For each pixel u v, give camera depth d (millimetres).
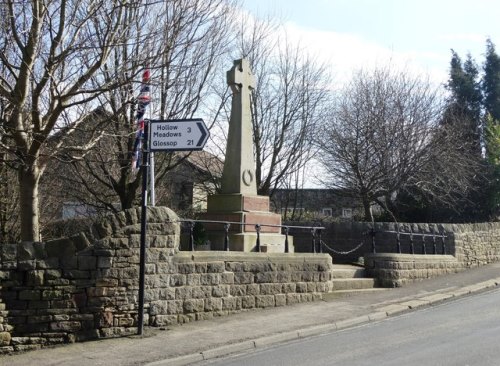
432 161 23109
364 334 9742
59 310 9062
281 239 14430
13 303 8758
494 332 9445
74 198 18438
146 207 9781
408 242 18234
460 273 17516
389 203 25938
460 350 8195
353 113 25344
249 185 14578
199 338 9258
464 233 18609
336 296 13320
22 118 10039
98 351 8484
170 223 10430
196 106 15422
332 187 25797
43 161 10273
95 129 10359
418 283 15594
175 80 12133
